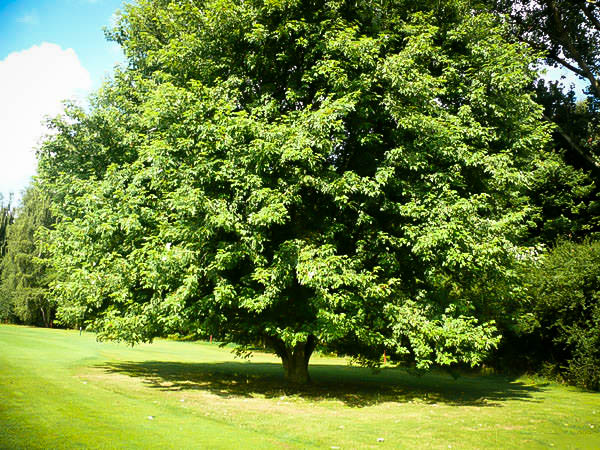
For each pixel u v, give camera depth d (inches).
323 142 392.8
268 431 289.1
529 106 531.8
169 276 391.5
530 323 685.3
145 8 574.9
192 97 421.7
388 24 514.0
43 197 567.5
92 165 529.3
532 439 297.4
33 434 238.1
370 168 468.1
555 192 952.3
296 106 498.9
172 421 299.3
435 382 684.1
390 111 435.5
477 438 292.7
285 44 474.9
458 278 503.5
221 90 446.6
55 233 543.5
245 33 456.4
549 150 972.6
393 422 338.0
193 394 436.1
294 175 414.0
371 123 467.5
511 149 506.0
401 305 440.5
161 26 559.5
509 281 491.2
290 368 571.5
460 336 410.3
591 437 315.9
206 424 297.9
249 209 393.7
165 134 425.7
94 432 251.4
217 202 387.5
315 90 484.1
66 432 247.1
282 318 458.3
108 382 474.9
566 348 703.1
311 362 1053.8
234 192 411.5
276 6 455.5
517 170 469.4
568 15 916.6
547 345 756.0
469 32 523.5
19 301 2039.9
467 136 465.4
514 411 415.5
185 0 524.4
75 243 457.1
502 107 497.7
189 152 417.1
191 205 372.5
